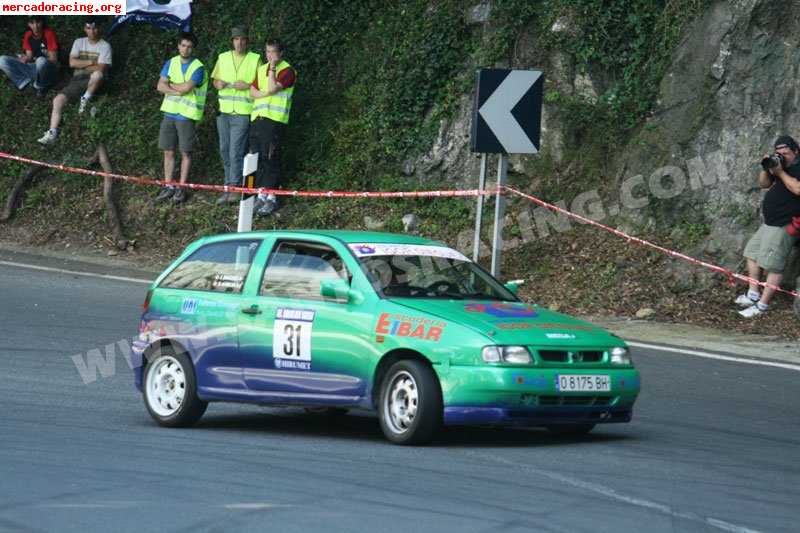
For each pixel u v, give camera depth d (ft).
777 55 207.72
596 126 228.02
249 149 249.96
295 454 100.17
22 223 259.60
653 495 85.97
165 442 106.42
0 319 176.86
